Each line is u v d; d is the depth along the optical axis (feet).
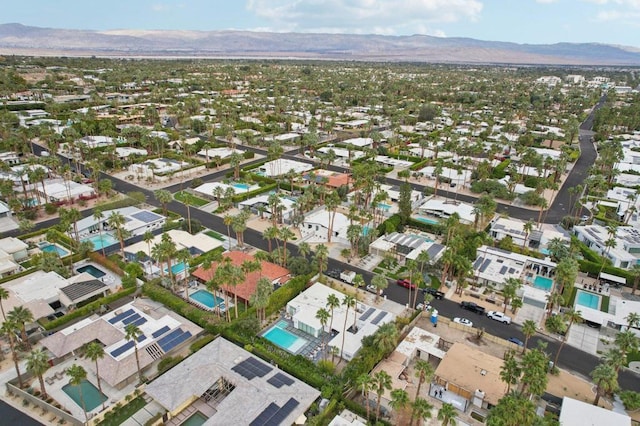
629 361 280.10
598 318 311.27
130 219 444.14
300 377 252.21
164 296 320.91
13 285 321.93
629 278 363.15
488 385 239.30
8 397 239.30
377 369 260.01
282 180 573.74
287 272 355.15
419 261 339.98
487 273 365.20
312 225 446.19
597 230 436.76
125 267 347.15
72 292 312.09
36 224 448.65
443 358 260.42
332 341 280.31
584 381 261.24
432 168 650.84
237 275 291.58
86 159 644.27
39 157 645.51
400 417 226.17
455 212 443.73
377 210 490.90
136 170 617.21
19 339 279.69
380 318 304.09
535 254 404.98
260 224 469.16
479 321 315.99
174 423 223.30
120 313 298.15
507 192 552.82
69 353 268.62
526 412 193.98
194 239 409.90
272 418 214.07
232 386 240.53
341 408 233.35
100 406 233.55
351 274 361.71
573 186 611.88
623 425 214.69
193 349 274.16
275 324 308.60
